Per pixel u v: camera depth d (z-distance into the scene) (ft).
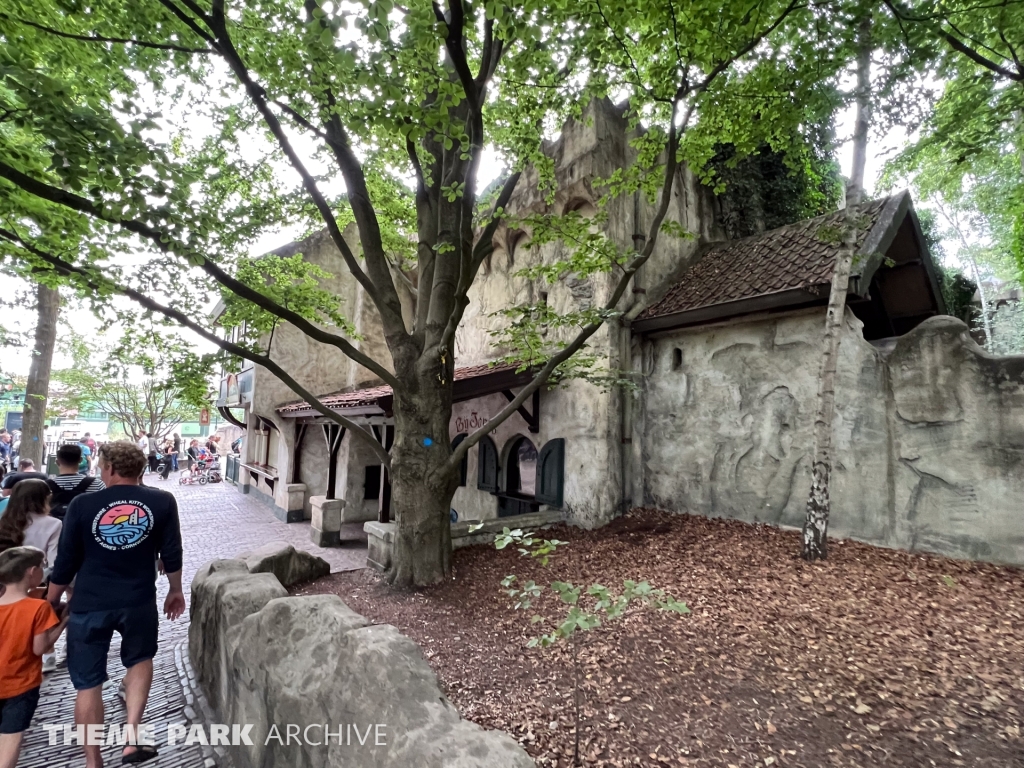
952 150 17.03
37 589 13.37
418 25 11.38
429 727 6.69
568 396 27.40
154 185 12.22
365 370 45.57
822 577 16.11
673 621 14.12
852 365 19.80
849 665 11.34
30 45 13.48
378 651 7.82
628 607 15.25
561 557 20.88
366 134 13.70
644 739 9.27
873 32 15.21
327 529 31.68
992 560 16.20
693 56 15.96
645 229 27.91
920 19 13.37
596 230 26.18
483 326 35.06
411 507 19.13
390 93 11.79
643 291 27.22
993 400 16.49
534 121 20.88
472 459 34.09
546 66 18.70
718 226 31.83
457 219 20.79
